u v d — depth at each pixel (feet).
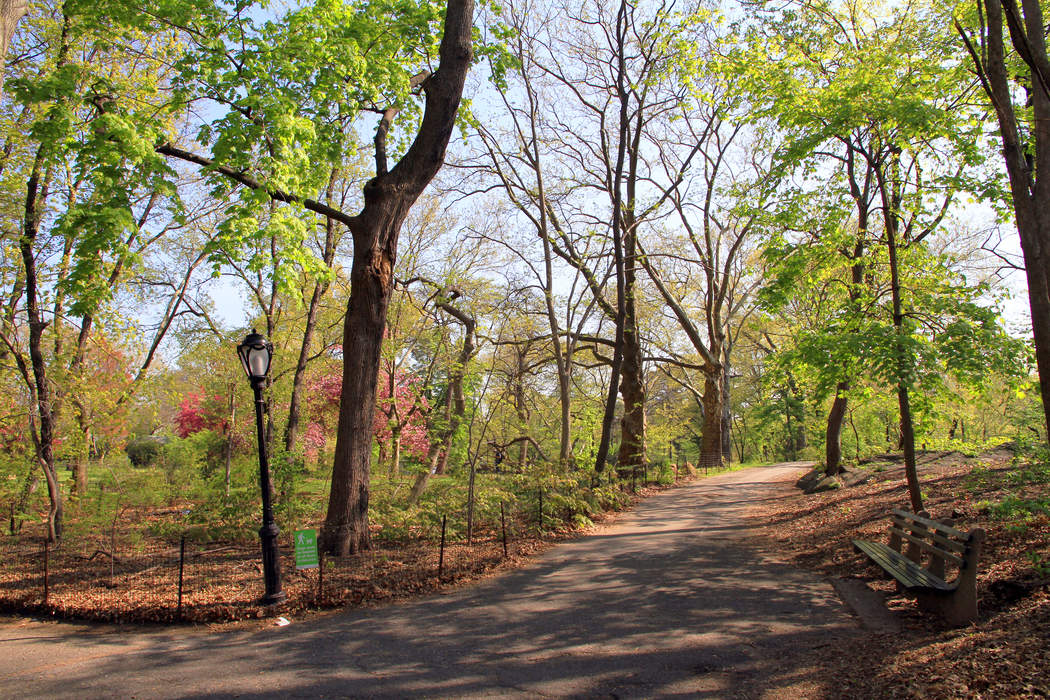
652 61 59.72
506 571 30.07
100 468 45.24
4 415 42.78
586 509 45.11
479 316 67.00
